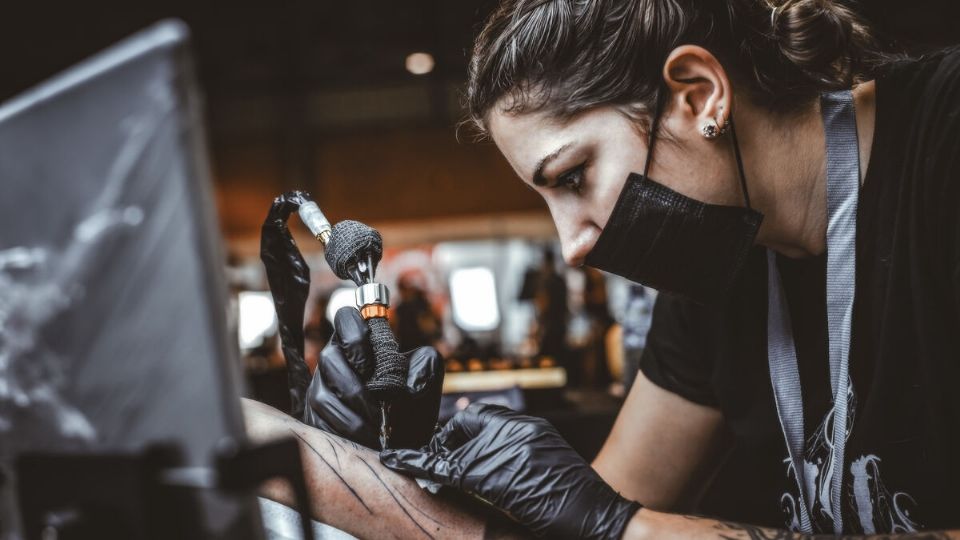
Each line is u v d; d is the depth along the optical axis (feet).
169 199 1.30
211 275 1.32
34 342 1.50
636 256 2.79
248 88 40.45
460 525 2.58
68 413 1.50
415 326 24.11
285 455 1.49
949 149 2.60
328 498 2.62
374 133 40.37
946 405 2.65
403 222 40.37
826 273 2.97
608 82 2.63
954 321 2.63
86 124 1.35
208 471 1.38
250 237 40.88
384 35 38.19
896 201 2.74
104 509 1.46
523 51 2.65
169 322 1.35
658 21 2.64
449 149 39.99
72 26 34.78
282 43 37.99
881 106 2.82
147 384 1.40
